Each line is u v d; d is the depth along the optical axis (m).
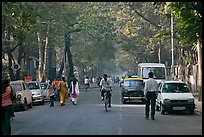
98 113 35.12
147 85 29.78
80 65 122.69
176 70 78.56
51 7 55.91
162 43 79.31
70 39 85.00
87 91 87.38
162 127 25.17
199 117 32.00
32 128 24.97
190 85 66.38
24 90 41.84
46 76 69.19
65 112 36.66
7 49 53.25
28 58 72.12
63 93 46.47
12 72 56.94
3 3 33.19
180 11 28.80
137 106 43.84
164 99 34.28
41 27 56.81
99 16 76.69
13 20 35.78
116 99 57.41
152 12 72.44
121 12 74.31
